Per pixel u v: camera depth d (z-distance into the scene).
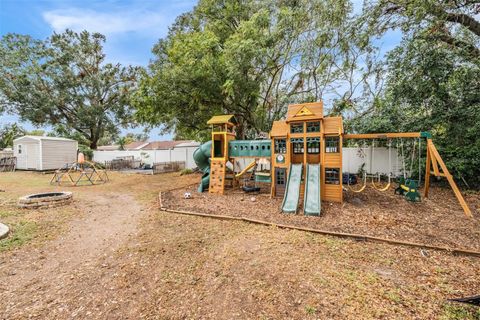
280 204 6.21
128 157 20.39
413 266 2.90
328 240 3.73
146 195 7.98
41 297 2.41
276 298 2.31
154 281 2.68
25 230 4.32
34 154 15.78
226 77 9.30
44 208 5.96
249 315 2.10
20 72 16.59
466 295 2.31
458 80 7.79
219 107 10.96
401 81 8.43
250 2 10.96
